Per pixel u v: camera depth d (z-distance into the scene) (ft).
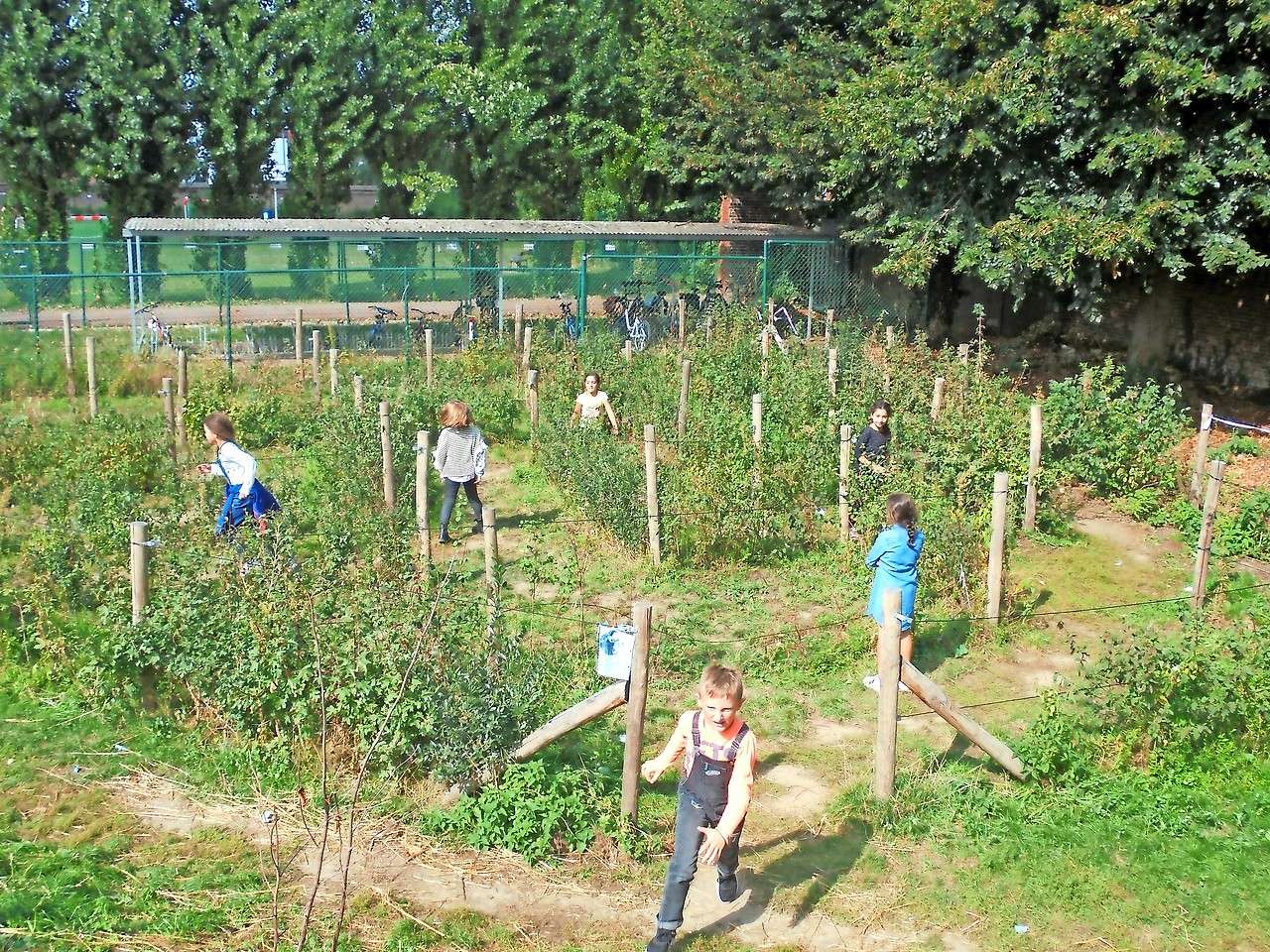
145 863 19.75
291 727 23.04
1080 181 56.54
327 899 18.92
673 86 94.53
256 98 107.76
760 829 21.86
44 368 61.11
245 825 21.07
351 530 31.63
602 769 22.61
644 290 86.94
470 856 20.34
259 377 59.57
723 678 17.42
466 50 115.44
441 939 18.13
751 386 54.08
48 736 23.88
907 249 64.28
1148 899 19.49
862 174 69.72
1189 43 49.57
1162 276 67.15
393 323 78.23
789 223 98.17
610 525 37.99
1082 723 23.65
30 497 38.55
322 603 23.84
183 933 17.76
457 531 40.11
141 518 32.14
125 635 24.38
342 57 110.01
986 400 46.47
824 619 31.58
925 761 23.94
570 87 117.60
